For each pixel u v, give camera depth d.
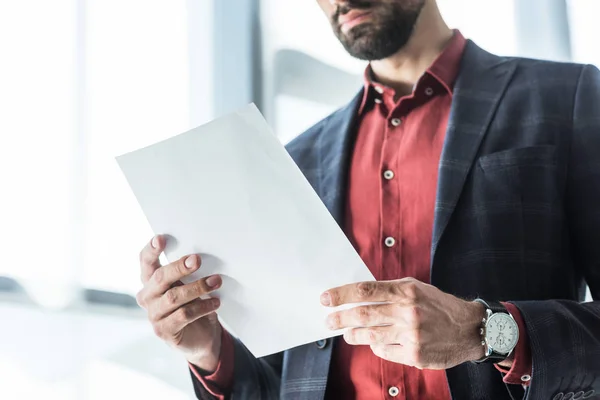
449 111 1.23
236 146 1.03
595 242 1.09
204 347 1.18
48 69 1.98
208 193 1.04
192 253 1.05
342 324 0.93
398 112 1.26
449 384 1.04
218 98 2.20
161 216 1.06
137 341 1.96
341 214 1.22
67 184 1.94
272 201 1.02
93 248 1.95
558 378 0.96
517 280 1.08
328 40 2.33
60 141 1.95
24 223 1.89
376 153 1.24
